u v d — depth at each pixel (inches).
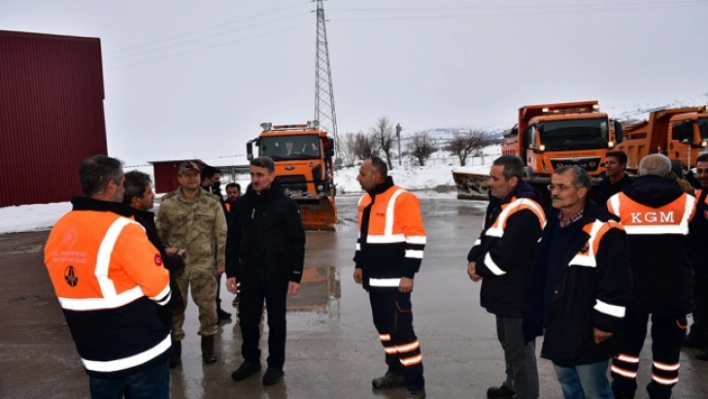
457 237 465.1
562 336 120.3
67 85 874.1
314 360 189.9
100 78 919.0
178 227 187.6
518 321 140.4
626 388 151.2
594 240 117.8
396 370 167.8
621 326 116.0
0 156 792.3
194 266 187.2
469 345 200.5
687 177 522.9
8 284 332.2
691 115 543.5
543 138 569.3
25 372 186.7
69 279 103.4
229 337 220.8
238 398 161.9
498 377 172.1
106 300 102.9
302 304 262.2
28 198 822.5
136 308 106.0
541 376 172.6
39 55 839.1
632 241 146.4
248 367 176.7
